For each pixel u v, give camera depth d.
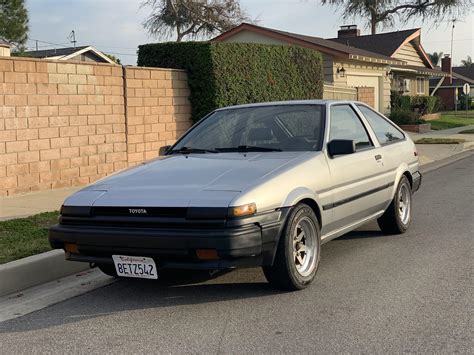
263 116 6.38
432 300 5.02
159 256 4.74
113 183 5.36
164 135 12.96
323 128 6.01
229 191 4.78
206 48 13.23
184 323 4.67
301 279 5.27
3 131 9.84
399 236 7.52
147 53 13.84
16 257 6.08
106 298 5.42
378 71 27.80
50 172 10.68
